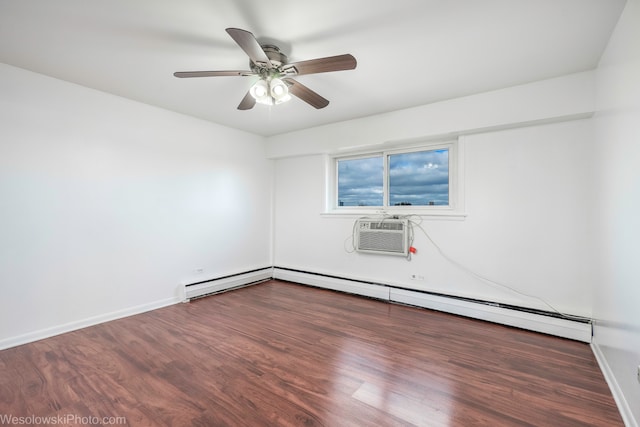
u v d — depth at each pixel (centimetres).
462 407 164
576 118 252
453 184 334
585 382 188
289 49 203
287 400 170
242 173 424
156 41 197
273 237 476
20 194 238
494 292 294
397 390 179
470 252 307
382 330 269
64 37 193
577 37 190
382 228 360
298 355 222
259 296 375
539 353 226
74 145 266
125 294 301
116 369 201
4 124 230
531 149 275
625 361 161
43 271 249
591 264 248
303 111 338
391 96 291
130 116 304
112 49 207
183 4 159
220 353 224
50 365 205
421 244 339
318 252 425
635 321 148
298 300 359
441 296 317
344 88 271
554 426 150
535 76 246
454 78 250
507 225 287
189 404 166
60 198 259
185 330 267
